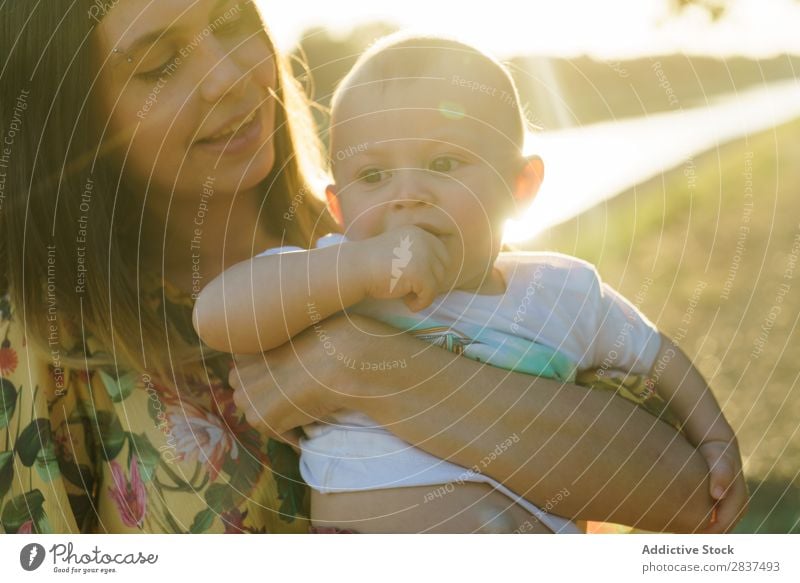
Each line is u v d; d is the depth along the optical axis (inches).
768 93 283.6
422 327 56.4
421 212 55.1
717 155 230.1
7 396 52.3
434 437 52.9
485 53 57.9
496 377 54.2
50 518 51.8
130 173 57.3
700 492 56.1
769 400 124.0
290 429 56.2
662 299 161.9
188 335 57.2
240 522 53.6
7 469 51.9
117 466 53.9
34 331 53.0
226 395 56.1
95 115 55.4
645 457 54.9
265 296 52.1
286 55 65.3
